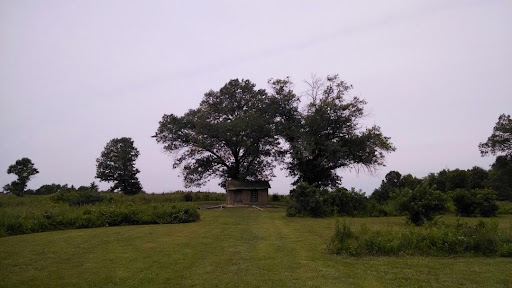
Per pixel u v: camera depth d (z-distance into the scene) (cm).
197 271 1052
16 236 1822
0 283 952
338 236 1333
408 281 941
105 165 7162
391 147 4606
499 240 1251
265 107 5122
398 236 1316
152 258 1228
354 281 945
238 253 1305
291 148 4750
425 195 2189
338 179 4953
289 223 2386
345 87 4753
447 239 1258
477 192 2864
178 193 5800
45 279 987
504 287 888
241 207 4516
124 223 2358
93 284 938
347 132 4703
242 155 5353
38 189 6688
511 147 6575
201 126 4881
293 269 1069
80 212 2311
